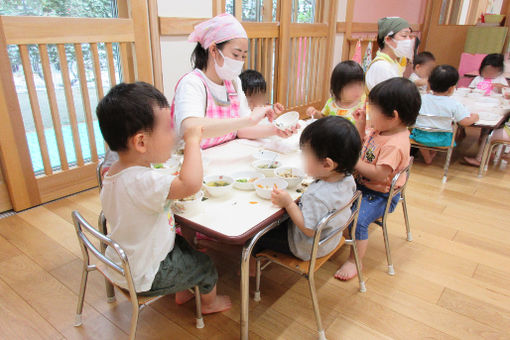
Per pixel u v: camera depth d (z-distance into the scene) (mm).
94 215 2188
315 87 4605
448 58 5648
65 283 1646
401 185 1704
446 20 5766
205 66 1671
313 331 1426
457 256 1922
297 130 1869
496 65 3729
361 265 1716
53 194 2348
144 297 1118
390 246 2000
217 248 1938
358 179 1779
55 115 2240
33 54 2727
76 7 2369
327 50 4590
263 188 1281
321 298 1603
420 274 1776
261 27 3459
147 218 1049
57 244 1914
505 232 2154
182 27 2697
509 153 3463
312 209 1205
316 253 1209
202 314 1489
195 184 977
